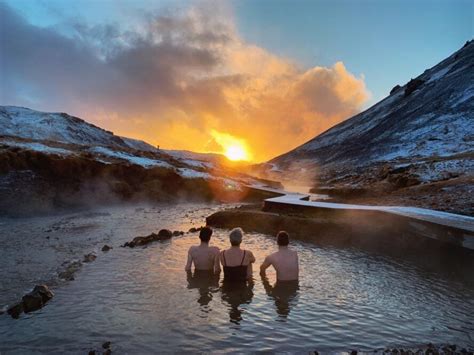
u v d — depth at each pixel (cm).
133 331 509
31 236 1240
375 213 1235
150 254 962
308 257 982
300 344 475
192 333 502
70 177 2138
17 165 1956
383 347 472
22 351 456
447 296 671
